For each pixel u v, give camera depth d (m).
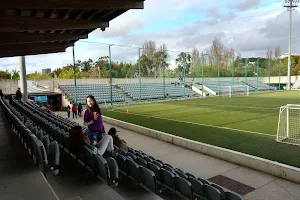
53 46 15.24
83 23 9.83
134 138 11.32
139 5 8.20
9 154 4.46
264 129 11.04
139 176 4.11
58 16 9.32
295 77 50.34
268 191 5.37
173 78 38.28
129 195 3.65
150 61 36.47
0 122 9.10
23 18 8.66
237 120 13.80
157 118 15.98
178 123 13.75
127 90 33.31
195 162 7.57
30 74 56.41
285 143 8.55
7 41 10.80
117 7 7.79
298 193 5.22
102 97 30.08
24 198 2.76
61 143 5.85
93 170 3.93
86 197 3.11
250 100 25.62
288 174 5.89
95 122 6.42
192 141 9.00
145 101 28.56
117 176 3.69
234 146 8.52
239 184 5.82
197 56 38.81
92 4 7.42
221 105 21.89
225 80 41.53
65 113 24.30
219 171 6.72
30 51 16.72
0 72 46.03
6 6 6.40
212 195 3.70
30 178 3.30
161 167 4.86
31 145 4.13
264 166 6.45
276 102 22.91
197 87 39.03
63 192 3.23
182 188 3.94
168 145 9.78
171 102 26.84
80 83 33.09
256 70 44.62
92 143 5.70
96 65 34.16
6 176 3.38
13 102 17.70
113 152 5.56
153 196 3.61
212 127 12.06
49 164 3.61
